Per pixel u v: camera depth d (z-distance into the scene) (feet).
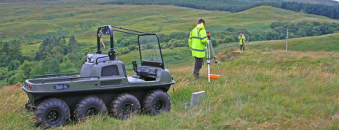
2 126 15.15
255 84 29.48
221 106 21.01
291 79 32.94
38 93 15.03
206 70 42.60
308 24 595.47
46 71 268.41
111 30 18.28
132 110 17.97
